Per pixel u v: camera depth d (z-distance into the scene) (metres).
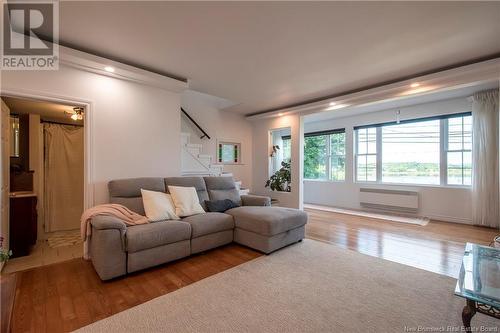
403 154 5.42
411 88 3.61
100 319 1.75
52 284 2.26
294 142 5.33
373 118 5.76
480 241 3.50
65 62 2.74
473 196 4.38
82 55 2.74
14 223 2.98
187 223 2.83
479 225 4.34
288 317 1.78
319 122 6.82
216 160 5.61
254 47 2.75
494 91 4.09
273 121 5.81
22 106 3.48
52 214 4.10
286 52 2.87
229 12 2.13
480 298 1.42
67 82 2.82
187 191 3.38
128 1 1.97
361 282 2.29
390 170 5.61
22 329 1.63
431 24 2.30
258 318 1.76
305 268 2.60
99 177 3.05
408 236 3.75
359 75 3.55
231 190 4.18
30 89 2.58
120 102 3.25
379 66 3.24
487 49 2.77
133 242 2.36
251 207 3.63
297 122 5.27
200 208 3.37
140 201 3.04
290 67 3.29
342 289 2.16
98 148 3.05
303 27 2.36
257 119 6.07
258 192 6.14
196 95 5.29
